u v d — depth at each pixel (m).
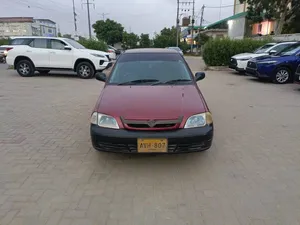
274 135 4.18
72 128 4.49
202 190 2.62
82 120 4.95
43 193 2.56
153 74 3.96
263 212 2.28
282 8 23.80
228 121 4.93
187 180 2.81
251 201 2.44
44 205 2.37
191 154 3.43
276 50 10.55
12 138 4.00
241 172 2.98
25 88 8.40
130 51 4.66
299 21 25.19
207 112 3.03
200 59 28.97
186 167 3.10
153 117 2.79
